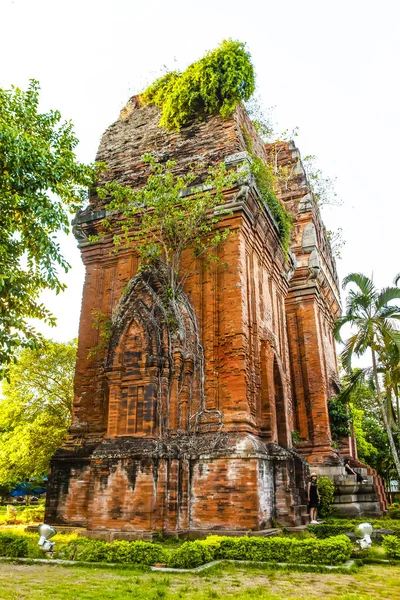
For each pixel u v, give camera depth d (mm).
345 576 8188
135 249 16484
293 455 14969
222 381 13602
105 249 17203
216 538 10141
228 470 12148
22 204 11109
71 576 7891
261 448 12797
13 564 9266
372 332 19188
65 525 13445
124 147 19125
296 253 22891
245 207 15250
